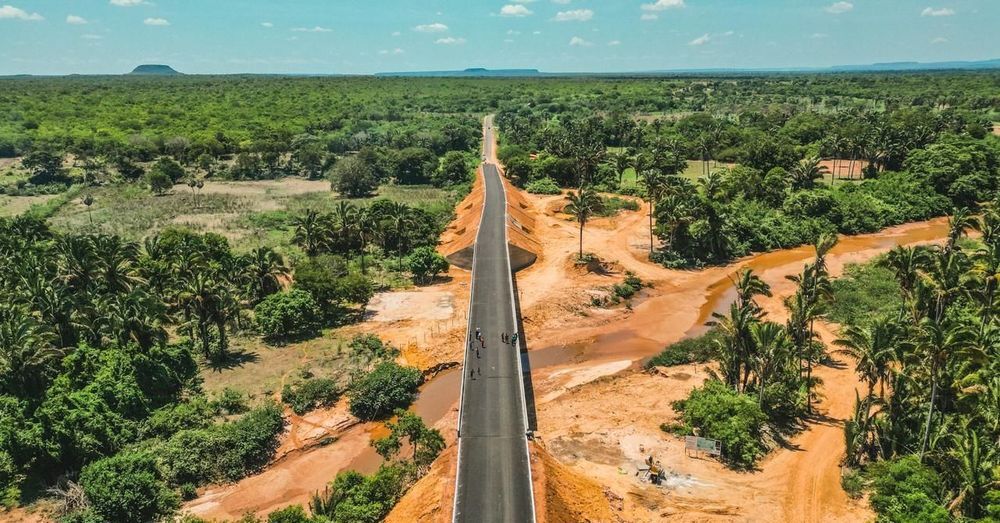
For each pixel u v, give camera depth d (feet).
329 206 537.65
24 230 390.42
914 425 193.16
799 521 176.76
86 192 588.50
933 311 237.04
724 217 426.10
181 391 243.40
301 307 294.25
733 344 225.97
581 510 175.52
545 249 428.56
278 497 194.08
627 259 410.72
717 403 213.25
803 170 529.04
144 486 180.55
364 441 222.07
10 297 258.57
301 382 250.16
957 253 247.09
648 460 197.06
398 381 246.47
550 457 196.34
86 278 292.20
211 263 331.57
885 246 435.94
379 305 335.26
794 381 228.02
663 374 264.52
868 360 189.16
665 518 178.09
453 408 241.14
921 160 536.83
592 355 287.69
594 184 600.39
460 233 444.55
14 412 202.28
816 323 308.19
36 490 188.85
